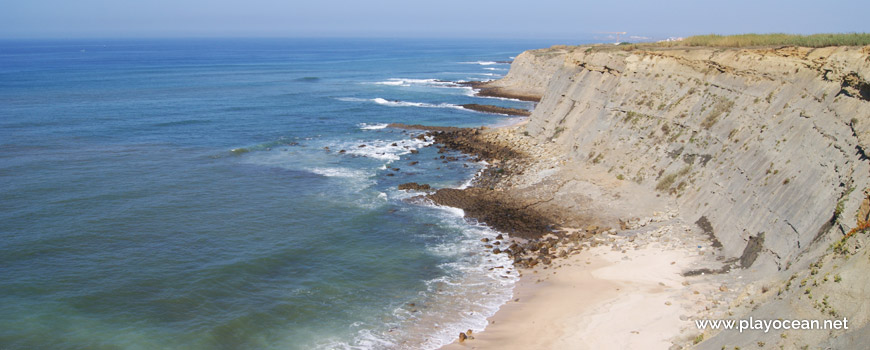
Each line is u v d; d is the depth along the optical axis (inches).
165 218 1518.2
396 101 3855.8
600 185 1646.2
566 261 1238.9
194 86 4557.1
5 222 1448.1
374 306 1079.0
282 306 1077.8
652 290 1040.2
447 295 1117.7
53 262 1235.2
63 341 948.6
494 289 1138.7
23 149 2226.9
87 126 2731.3
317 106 3582.7
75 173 1913.1
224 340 965.8
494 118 3169.3
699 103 1636.3
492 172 1964.8
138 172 1955.0
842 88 1149.7
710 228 1264.8
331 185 1845.5
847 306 698.8
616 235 1349.7
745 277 1013.2
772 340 721.6
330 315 1047.0
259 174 1969.7
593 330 928.9
